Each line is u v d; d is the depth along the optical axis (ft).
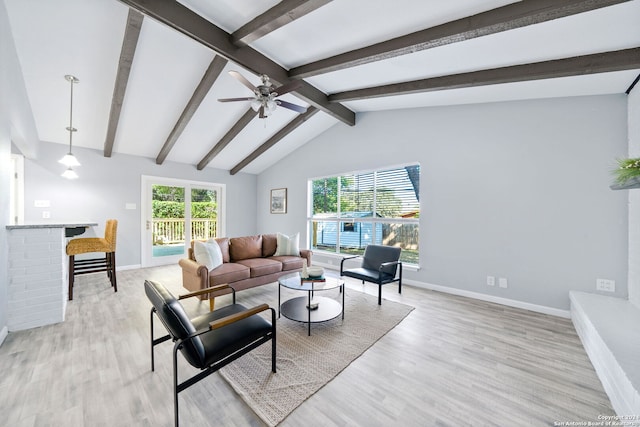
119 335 7.89
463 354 7.13
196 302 11.00
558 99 9.79
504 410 5.17
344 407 5.21
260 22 7.56
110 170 16.25
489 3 5.98
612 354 5.29
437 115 12.76
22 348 7.09
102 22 8.27
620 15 5.57
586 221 9.32
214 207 21.36
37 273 8.36
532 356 7.04
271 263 12.64
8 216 8.07
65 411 4.96
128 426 4.66
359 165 16.02
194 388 5.71
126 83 10.14
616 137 8.84
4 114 7.48
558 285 9.80
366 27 7.43
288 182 20.89
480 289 11.52
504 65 8.34
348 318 9.41
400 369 6.45
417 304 10.86
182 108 13.19
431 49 7.98
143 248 17.51
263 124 16.21
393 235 14.85
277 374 6.18
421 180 13.28
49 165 14.28
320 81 12.01
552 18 5.64
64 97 11.28
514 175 10.68
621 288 8.77
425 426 4.77
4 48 7.40
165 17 7.25
